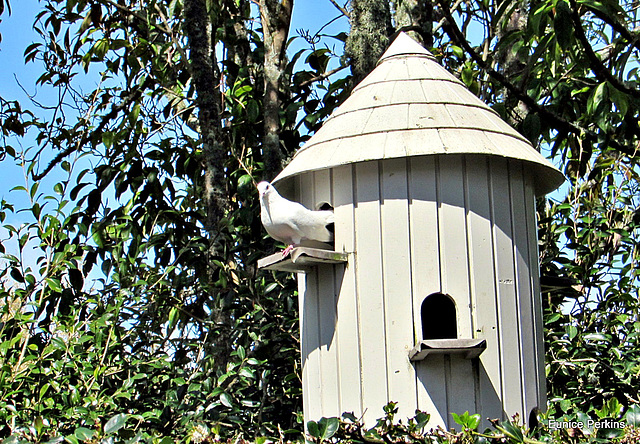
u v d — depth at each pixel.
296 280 5.64
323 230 4.13
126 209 6.11
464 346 3.72
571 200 6.57
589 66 5.68
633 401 5.20
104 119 6.47
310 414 4.22
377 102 4.29
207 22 6.66
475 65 6.78
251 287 5.48
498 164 4.10
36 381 4.96
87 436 3.74
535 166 4.28
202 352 5.90
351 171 4.09
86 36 6.94
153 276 5.72
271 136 5.97
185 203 6.77
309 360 4.24
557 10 4.98
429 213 3.96
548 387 5.54
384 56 4.64
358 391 3.95
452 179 4.00
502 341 3.96
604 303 5.87
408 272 3.93
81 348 5.14
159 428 4.74
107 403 4.71
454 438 3.39
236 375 5.09
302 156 4.30
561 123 5.92
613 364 5.25
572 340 5.50
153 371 5.36
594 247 6.06
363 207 4.04
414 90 4.30
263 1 6.36
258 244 5.84
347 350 4.01
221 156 6.00
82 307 5.71
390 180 4.00
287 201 4.11
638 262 6.04
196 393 4.84
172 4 6.67
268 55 6.20
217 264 5.43
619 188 6.07
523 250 4.16
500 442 3.42
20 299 5.27
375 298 3.96
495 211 4.05
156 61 6.57
